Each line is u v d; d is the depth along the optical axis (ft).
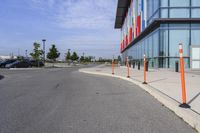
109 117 23.97
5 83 56.95
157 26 102.17
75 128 20.33
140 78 61.87
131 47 188.55
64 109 27.48
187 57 98.37
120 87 47.75
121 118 23.58
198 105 26.78
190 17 98.17
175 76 66.08
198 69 95.14
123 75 74.74
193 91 37.37
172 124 21.65
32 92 41.14
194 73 76.43
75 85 51.55
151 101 32.58
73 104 30.35
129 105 29.84
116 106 29.19
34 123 21.83
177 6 98.73
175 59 98.37
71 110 26.99
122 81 60.44
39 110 27.02
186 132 19.51
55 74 92.07
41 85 51.96
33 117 23.93
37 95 37.68
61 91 42.24
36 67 174.19
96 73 91.97
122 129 20.12
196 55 98.02
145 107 28.73
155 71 89.76
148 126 21.01
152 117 24.06
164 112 26.23
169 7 98.89
